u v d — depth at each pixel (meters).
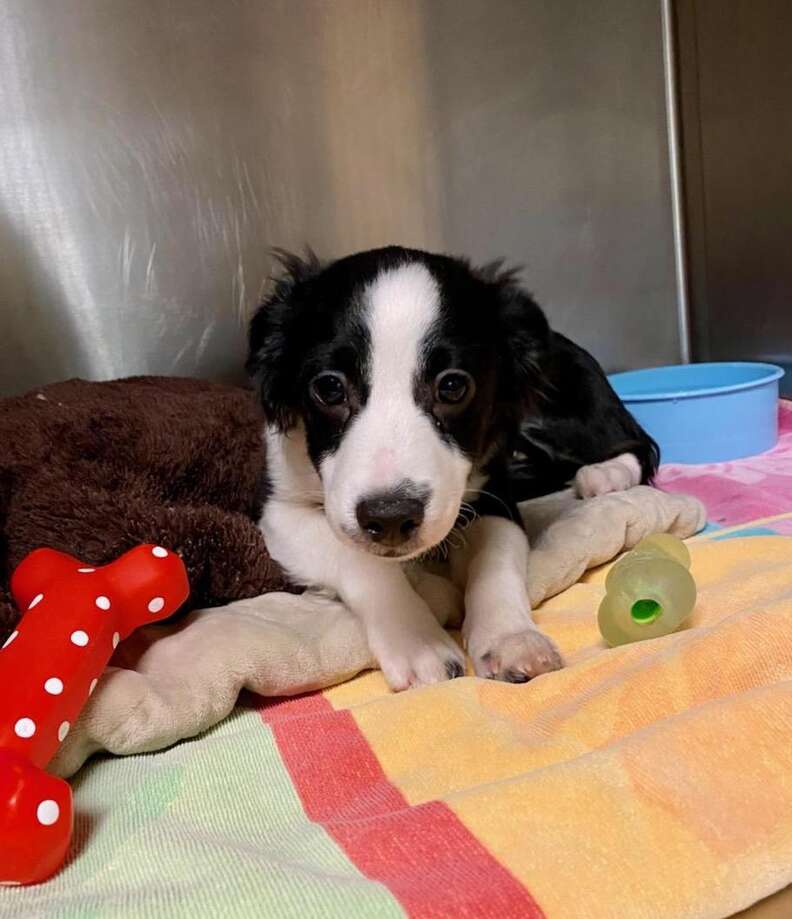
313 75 0.60
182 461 0.42
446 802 0.21
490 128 0.66
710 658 0.26
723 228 0.71
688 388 0.69
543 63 0.67
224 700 0.28
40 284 0.55
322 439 0.35
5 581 0.35
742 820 0.20
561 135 0.69
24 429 0.40
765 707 0.23
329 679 0.31
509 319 0.40
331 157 0.62
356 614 0.33
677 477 0.56
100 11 0.54
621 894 0.18
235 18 0.58
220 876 0.19
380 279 0.35
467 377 0.34
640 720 0.25
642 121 0.71
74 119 0.55
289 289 0.40
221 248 0.59
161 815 0.23
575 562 0.38
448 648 0.32
